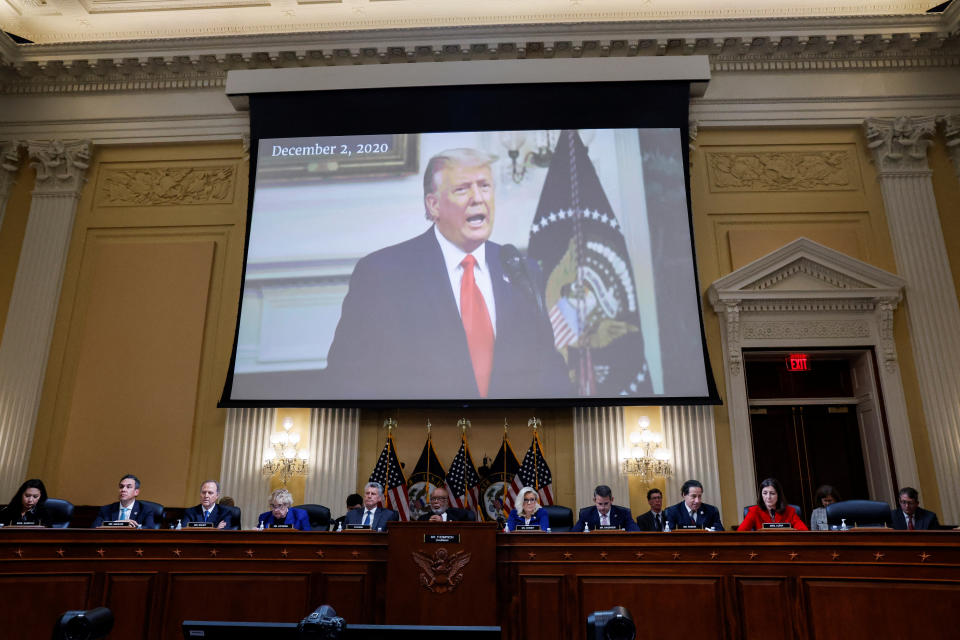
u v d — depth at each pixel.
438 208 7.94
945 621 3.76
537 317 7.54
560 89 8.23
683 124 8.11
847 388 8.02
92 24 8.96
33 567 4.06
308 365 7.48
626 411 7.41
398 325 7.56
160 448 7.48
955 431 7.18
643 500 7.16
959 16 7.98
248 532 4.25
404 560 4.02
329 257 7.82
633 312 7.52
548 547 4.12
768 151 8.35
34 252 8.16
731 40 8.29
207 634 2.21
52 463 7.49
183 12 8.87
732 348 7.50
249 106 8.44
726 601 3.98
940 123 8.30
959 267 7.80
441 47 8.37
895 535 3.95
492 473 7.32
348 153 8.19
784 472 7.80
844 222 8.08
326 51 8.40
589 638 2.39
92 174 8.61
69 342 7.94
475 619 3.91
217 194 8.45
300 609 4.11
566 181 7.96
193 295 8.02
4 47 8.38
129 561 4.19
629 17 8.79
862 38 8.25
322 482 7.25
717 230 8.08
